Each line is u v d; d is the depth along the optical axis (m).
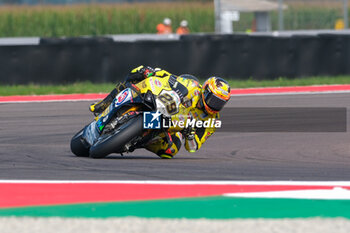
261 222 16.86
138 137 24.55
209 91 24.41
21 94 50.19
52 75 54.06
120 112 24.97
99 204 18.48
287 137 34.81
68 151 28.94
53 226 16.14
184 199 19.28
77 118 39.34
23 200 18.83
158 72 25.36
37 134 33.75
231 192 20.39
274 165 26.62
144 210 17.92
